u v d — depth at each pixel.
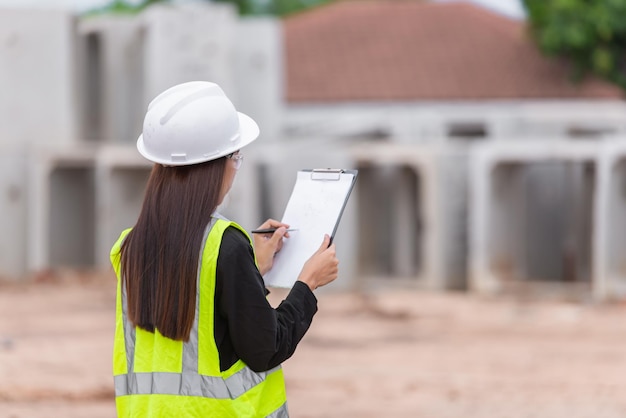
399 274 30.69
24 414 10.95
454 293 27.27
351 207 27.45
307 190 5.00
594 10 39.78
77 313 21.20
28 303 22.66
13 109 28.44
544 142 26.83
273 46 30.78
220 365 4.48
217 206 4.61
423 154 28.14
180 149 4.56
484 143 27.33
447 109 37.81
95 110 31.31
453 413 12.13
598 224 26.17
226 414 4.42
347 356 17.08
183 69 28.23
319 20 42.88
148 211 4.59
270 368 4.55
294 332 4.60
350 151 28.20
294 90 38.09
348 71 39.25
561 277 31.14
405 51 40.53
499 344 18.67
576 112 32.06
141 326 4.53
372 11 43.28
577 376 15.12
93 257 29.50
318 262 4.79
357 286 27.64
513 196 28.39
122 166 27.56
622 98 39.62
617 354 17.44
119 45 30.05
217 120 4.62
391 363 16.34
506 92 38.53
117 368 4.65
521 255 28.69
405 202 30.72
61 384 13.12
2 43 28.36
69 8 28.78
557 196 31.25
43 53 28.58
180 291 4.43
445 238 28.28
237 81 30.72
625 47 40.72
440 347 18.23
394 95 37.94
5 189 27.47
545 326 21.19
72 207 29.34
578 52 39.97
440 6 43.53
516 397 13.33
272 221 4.97
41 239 27.16
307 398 13.09
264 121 30.83
